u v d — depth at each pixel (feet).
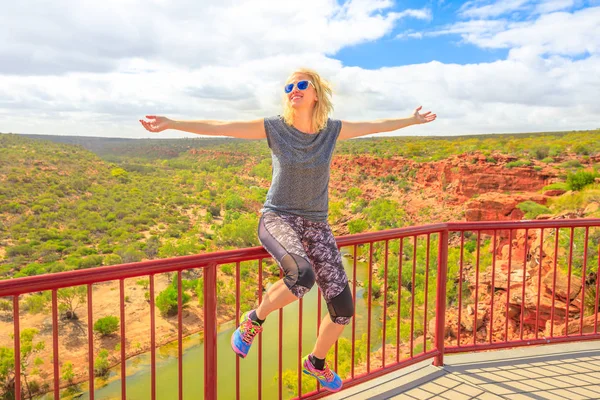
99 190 431.84
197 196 448.65
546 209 150.51
